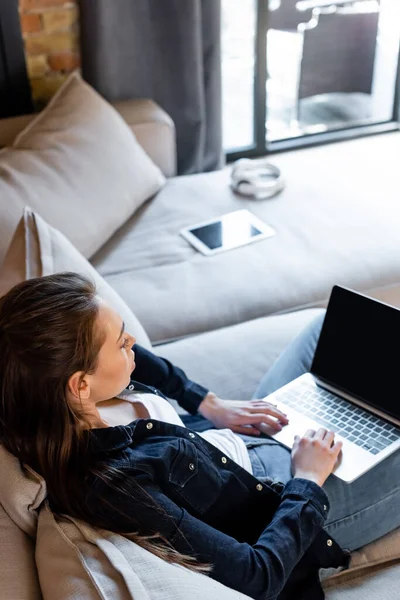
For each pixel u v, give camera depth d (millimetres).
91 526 1001
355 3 3512
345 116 3824
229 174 2654
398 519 1376
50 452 1004
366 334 1501
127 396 1271
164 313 1965
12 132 2459
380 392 1470
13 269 1540
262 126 3594
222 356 1769
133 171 2355
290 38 3506
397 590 1225
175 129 3105
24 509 1013
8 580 940
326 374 1558
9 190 1989
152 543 998
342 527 1298
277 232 2291
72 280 1040
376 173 2639
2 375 998
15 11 2695
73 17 2855
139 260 2189
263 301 2027
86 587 889
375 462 1324
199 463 1155
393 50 3699
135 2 2799
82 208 2139
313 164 2715
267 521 1245
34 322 976
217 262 2158
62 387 994
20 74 2822
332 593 1254
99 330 1022
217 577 1030
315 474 1244
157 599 876
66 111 2326
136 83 2961
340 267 2123
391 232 2262
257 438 1429
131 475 1036
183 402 1521
